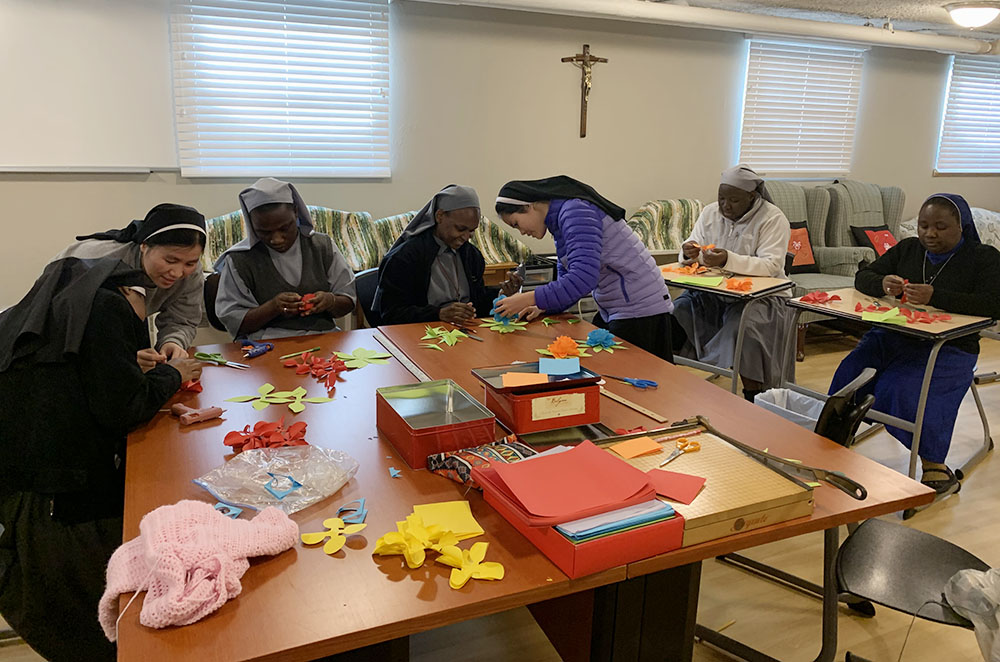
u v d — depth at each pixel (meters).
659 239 4.93
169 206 1.78
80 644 1.53
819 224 5.23
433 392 1.62
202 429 1.56
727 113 5.23
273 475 1.30
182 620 0.92
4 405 1.43
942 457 2.75
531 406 1.50
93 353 1.43
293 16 3.84
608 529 1.07
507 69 4.43
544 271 4.30
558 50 4.53
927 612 1.44
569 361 1.65
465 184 4.50
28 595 1.47
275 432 1.49
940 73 6.03
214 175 3.86
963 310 2.69
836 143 5.73
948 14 4.95
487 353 2.15
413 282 2.65
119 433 1.53
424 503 1.25
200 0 3.66
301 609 0.96
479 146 4.48
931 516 2.66
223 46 3.76
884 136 5.95
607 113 4.79
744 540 1.17
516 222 2.54
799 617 2.08
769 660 1.83
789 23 4.81
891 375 2.77
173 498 1.25
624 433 1.53
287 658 0.89
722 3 4.65
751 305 3.39
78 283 1.49
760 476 1.28
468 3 3.97
